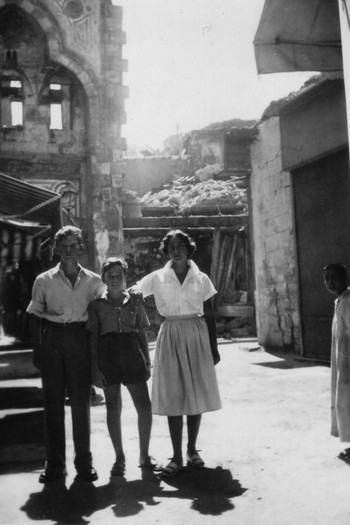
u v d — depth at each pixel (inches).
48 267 458.3
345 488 136.6
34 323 155.3
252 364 400.5
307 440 183.5
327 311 394.3
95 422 227.5
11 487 145.8
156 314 802.8
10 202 324.5
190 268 162.9
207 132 1408.7
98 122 604.4
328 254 390.3
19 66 598.9
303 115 399.9
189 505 129.2
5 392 306.7
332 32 207.2
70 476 154.9
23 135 595.5
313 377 321.1
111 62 613.9
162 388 156.8
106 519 121.7
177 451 155.3
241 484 143.1
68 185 609.3
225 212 978.1
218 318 807.1
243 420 218.1
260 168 512.1
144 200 1192.8
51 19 595.5
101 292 159.0
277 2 191.3
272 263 494.0
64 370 153.8
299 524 115.4
